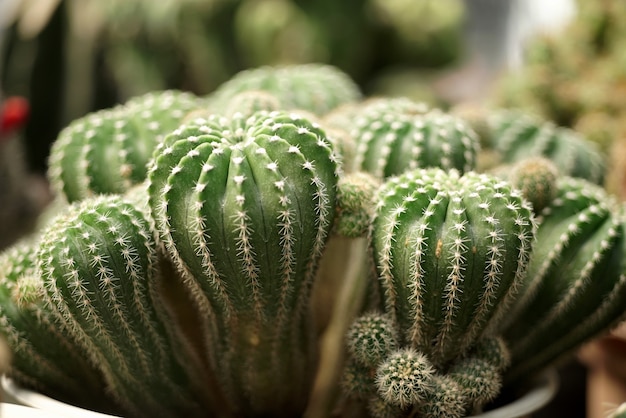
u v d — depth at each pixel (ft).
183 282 1.43
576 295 1.51
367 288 1.50
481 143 1.82
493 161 1.76
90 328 1.38
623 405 1.35
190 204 1.29
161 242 1.38
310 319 1.48
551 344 1.56
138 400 1.47
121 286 1.36
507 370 1.56
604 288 1.50
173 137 1.34
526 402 1.49
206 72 3.12
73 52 3.01
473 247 1.32
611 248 1.50
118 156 1.54
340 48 3.37
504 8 4.09
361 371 1.42
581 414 2.27
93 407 1.53
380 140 1.55
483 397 1.39
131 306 1.39
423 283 1.34
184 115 1.58
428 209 1.33
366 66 3.58
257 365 1.44
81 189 1.56
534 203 1.50
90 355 1.46
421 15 3.52
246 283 1.34
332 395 1.52
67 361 1.49
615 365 1.85
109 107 3.17
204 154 1.30
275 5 3.18
